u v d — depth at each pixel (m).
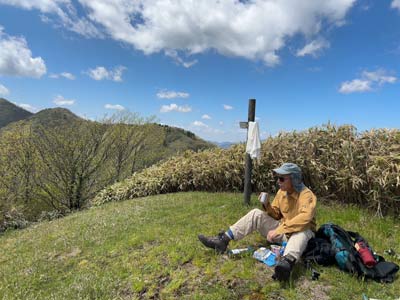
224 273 3.68
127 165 20.67
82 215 9.23
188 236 5.04
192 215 6.41
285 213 4.01
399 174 5.23
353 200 6.36
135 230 6.00
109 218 7.50
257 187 8.54
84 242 5.88
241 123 6.54
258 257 3.91
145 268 4.15
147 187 11.25
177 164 11.25
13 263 5.64
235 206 6.64
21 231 9.91
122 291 3.74
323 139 7.02
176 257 4.24
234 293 3.29
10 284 4.55
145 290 3.66
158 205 8.06
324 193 6.90
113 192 12.48
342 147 6.38
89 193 16.11
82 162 15.41
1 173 15.91
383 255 3.95
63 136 15.36
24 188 16.23
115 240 5.64
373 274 3.27
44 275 4.69
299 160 7.22
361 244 3.49
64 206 15.70
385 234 4.63
